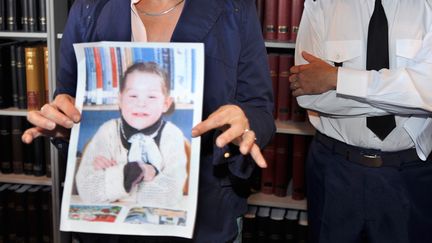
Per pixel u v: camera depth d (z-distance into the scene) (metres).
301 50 1.82
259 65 0.99
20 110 2.56
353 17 1.75
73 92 1.01
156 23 0.96
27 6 2.45
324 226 1.85
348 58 1.75
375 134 1.70
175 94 0.85
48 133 0.91
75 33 0.99
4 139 2.65
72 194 0.85
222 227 0.97
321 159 1.85
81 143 0.86
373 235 1.79
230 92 0.94
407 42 1.68
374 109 1.68
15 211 2.67
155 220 0.82
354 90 1.64
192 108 0.85
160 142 0.85
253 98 1.00
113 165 0.85
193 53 0.84
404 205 1.74
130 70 0.86
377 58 1.70
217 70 0.93
